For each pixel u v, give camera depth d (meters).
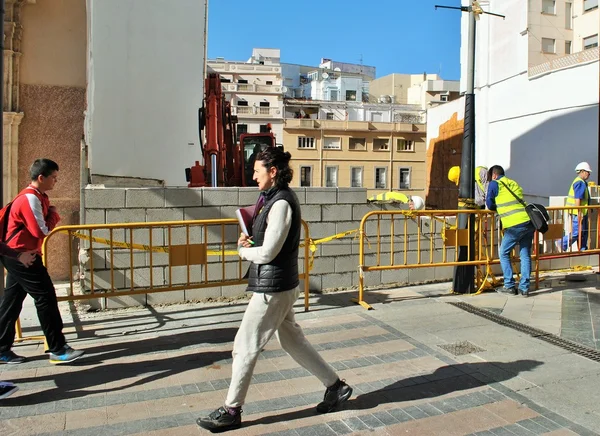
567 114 21.25
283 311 3.62
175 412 3.91
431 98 66.12
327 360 4.93
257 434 3.59
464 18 29.95
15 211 4.54
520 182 24.55
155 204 6.64
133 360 4.92
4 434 3.57
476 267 7.84
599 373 4.62
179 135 9.44
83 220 6.50
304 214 7.33
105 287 6.52
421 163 58.22
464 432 3.63
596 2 27.19
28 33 8.44
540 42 25.95
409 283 8.08
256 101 59.72
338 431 3.63
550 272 9.00
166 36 9.20
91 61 8.44
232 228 7.00
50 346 4.78
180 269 6.80
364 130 56.47
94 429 3.65
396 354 5.07
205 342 5.41
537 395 4.19
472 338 5.52
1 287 5.40
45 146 8.55
